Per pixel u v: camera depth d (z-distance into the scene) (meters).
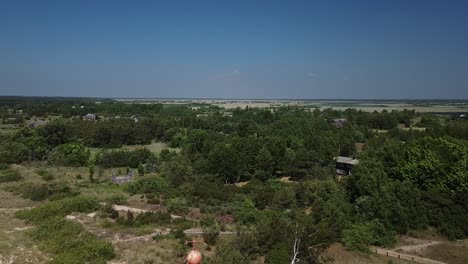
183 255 35.56
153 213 47.97
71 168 80.44
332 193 53.94
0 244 35.91
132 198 57.75
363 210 48.12
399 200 48.28
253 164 74.75
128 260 34.47
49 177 67.56
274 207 53.34
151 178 66.06
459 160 53.00
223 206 54.41
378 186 50.69
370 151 64.06
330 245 40.88
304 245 34.50
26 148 85.06
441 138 62.25
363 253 40.62
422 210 48.06
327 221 43.59
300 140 93.38
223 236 41.81
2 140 92.88
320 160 75.19
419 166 53.31
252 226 46.09
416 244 44.12
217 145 81.56
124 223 44.41
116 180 69.50
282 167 75.25
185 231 43.16
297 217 42.16
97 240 37.69
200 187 61.22
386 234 44.38
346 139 94.12
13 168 75.31
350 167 76.44
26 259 33.34
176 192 59.91
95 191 60.66
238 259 32.81
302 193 56.47
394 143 64.56
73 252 34.66
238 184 71.88
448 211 47.56
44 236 38.44
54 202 49.25
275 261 33.03
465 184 49.28
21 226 42.56
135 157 86.38
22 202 53.16
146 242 38.91
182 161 77.69
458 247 43.25
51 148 94.94
